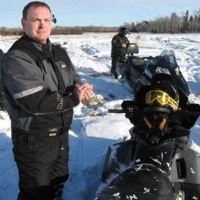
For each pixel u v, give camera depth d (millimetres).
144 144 3412
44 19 3279
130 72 9727
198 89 9875
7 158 5199
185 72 12820
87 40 35156
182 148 3438
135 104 3791
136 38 39562
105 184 3768
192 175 3369
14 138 3398
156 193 2832
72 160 5188
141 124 3592
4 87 3258
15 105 3234
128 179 2984
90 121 6582
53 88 3348
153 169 3115
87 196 4418
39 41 3309
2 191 4453
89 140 5703
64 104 3240
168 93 3547
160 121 3449
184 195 3430
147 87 3771
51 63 3375
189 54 19953
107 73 12961
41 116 3256
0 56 6145
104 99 8961
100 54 20125
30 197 3527
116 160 3779
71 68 3664
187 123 3812
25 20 3297
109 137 5793
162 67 3758
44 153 3379
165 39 38750
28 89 3070
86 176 4801
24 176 3447
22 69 3092
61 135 3490
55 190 3734
